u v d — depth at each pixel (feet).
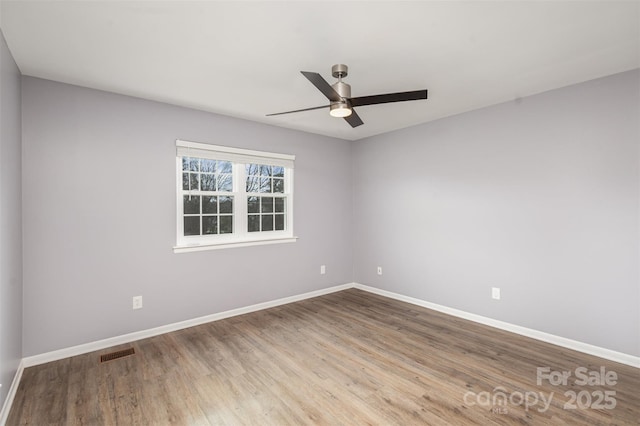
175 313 11.37
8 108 7.22
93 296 9.79
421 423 6.44
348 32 6.85
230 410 6.89
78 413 6.79
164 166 11.14
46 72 8.66
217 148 12.25
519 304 10.93
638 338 8.64
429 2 5.83
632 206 8.72
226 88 9.90
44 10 5.99
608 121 9.09
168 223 11.23
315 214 15.70
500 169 11.37
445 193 13.08
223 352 9.61
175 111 11.37
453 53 7.80
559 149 9.99
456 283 12.77
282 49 7.56
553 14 6.25
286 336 10.80
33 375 8.29
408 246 14.60
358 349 9.80
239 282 13.02
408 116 12.93
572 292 9.77
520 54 7.87
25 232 8.72
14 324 7.68
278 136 14.25
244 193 13.32
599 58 8.09
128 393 7.50
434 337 10.68
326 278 16.17
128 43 7.25
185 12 6.10
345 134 15.96
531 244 10.64
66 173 9.37
